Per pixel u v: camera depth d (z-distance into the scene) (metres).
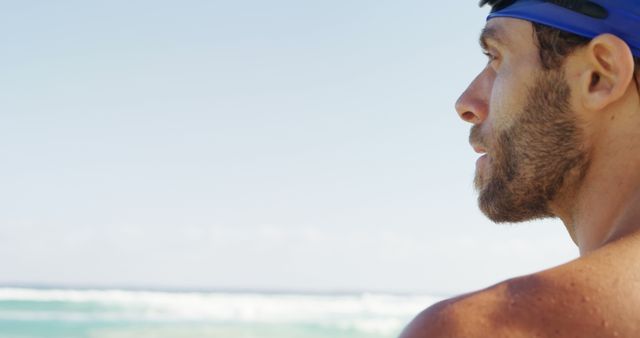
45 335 42.38
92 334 43.00
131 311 54.12
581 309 0.89
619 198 1.08
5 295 59.31
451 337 0.88
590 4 1.08
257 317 54.00
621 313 0.89
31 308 54.12
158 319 50.56
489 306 0.90
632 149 1.08
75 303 55.72
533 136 1.12
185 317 52.56
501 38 1.16
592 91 1.08
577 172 1.11
